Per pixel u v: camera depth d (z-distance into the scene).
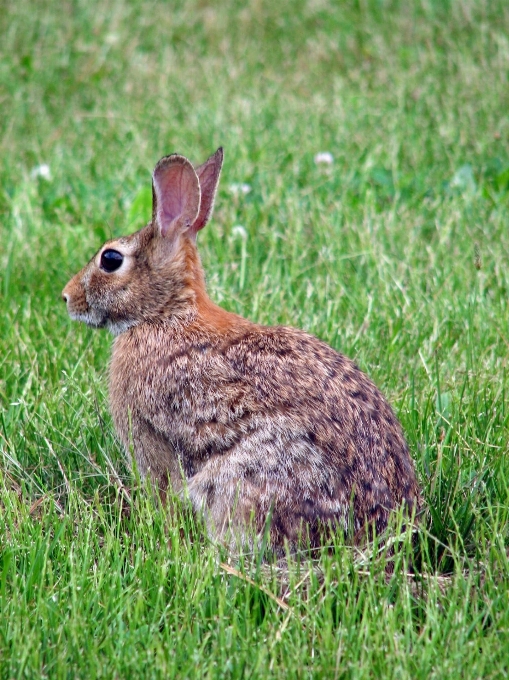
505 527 8.84
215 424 8.87
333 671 7.12
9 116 20.89
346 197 16.31
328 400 8.61
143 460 9.52
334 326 12.34
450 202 15.98
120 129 20.00
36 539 8.52
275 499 8.40
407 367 11.67
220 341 9.20
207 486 8.75
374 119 19.95
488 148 18.23
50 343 12.08
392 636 7.28
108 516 9.45
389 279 13.63
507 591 7.83
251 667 7.14
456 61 22.89
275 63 24.03
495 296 13.30
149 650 7.21
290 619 7.65
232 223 15.29
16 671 7.09
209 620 7.68
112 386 9.73
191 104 21.42
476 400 10.68
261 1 27.95
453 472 9.59
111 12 27.02
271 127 19.84
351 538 8.37
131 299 9.62
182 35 25.91
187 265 9.60
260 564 8.16
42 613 7.61
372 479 8.45
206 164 10.26
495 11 25.56
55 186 17.20
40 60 23.89
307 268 13.98
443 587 8.23
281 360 8.87
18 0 27.47
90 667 7.09
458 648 7.27
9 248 14.68
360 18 26.36
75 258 14.46
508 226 15.15
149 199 15.49
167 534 8.86
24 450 10.35
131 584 8.04
